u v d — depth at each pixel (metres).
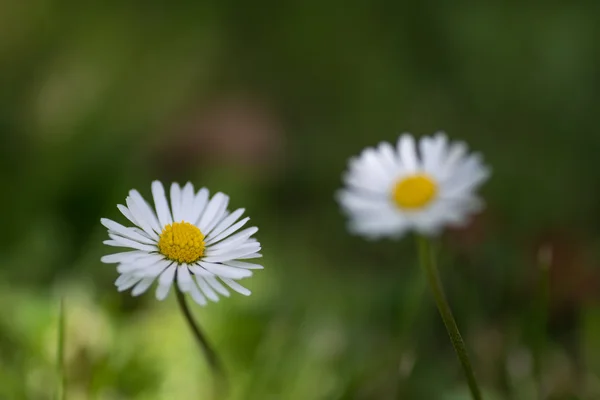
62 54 0.44
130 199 0.28
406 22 0.45
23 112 0.42
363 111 0.44
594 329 0.35
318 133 0.43
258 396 0.34
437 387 0.34
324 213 0.41
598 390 0.34
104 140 0.41
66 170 0.40
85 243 0.38
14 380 0.33
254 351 0.35
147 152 0.41
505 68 0.44
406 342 0.34
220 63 0.45
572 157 0.42
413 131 0.43
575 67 0.43
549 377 0.34
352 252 0.39
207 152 0.41
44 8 0.45
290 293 0.37
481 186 0.41
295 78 0.45
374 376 0.34
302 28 0.45
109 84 0.43
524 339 0.35
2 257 0.37
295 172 0.42
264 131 0.42
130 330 0.35
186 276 0.28
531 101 0.43
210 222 0.29
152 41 0.44
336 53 0.45
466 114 0.43
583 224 0.40
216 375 0.31
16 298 0.35
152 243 0.28
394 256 0.39
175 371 0.34
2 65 0.43
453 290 0.36
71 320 0.34
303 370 0.34
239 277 0.28
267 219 0.40
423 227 0.34
